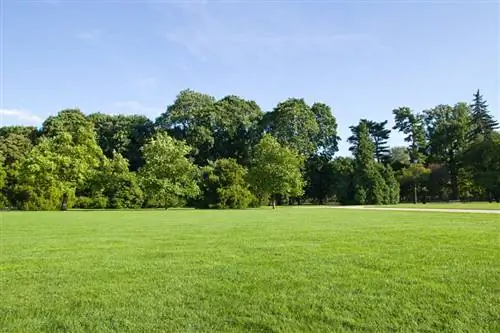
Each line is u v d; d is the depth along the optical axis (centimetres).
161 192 5622
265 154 5744
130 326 593
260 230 1911
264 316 623
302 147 7556
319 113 8219
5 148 7331
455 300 681
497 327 569
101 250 1283
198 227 2131
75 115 8225
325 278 851
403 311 635
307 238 1545
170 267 986
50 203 5456
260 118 8562
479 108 9075
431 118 9638
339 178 7888
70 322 610
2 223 2531
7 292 773
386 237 1541
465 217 2739
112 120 8738
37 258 1135
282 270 935
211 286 798
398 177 8175
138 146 8388
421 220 2484
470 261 1010
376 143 9325
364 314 625
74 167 5716
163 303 694
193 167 5875
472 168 7700
